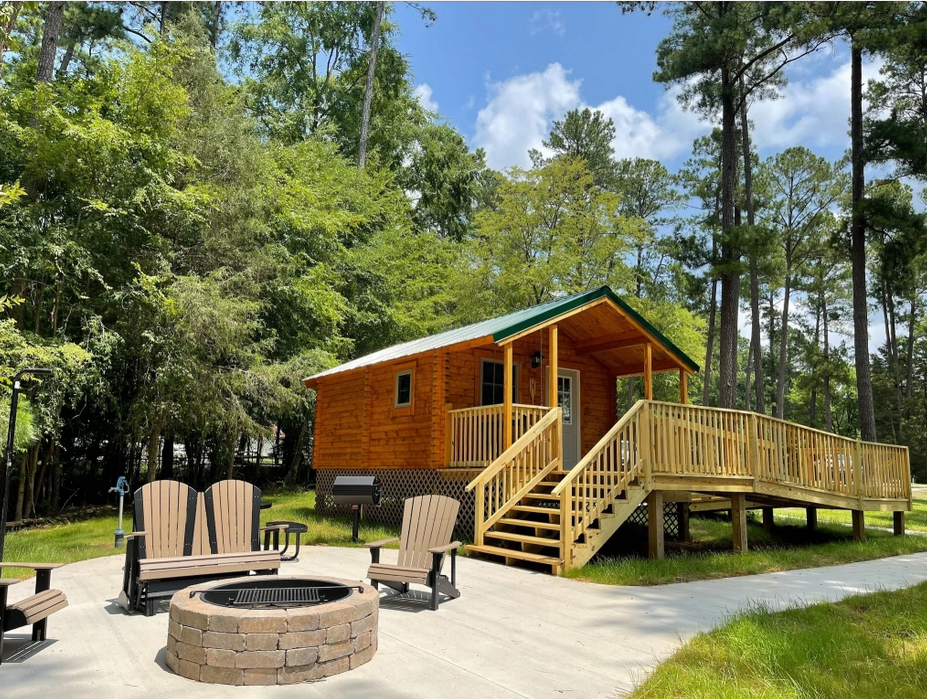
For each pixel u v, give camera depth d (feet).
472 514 35.09
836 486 37.35
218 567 18.97
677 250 70.23
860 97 63.77
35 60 52.95
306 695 11.87
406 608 18.99
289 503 55.01
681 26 67.87
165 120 47.19
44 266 40.42
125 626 16.69
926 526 49.52
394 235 79.82
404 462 40.98
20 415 31.58
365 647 13.84
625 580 23.62
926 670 13.35
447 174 104.17
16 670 13.07
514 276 73.56
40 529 42.42
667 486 29.86
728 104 66.49
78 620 17.29
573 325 41.29
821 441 37.37
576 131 108.58
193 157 48.29
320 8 98.94
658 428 30.22
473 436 35.60
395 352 43.83
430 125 107.34
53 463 50.96
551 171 74.49
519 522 29.17
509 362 32.86
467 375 39.63
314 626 12.84
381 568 19.43
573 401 44.65
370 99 89.40
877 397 122.52
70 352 38.42
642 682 12.42
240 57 96.17
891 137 58.95
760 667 13.15
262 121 88.43
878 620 17.80
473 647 14.99
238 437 57.67
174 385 46.91
